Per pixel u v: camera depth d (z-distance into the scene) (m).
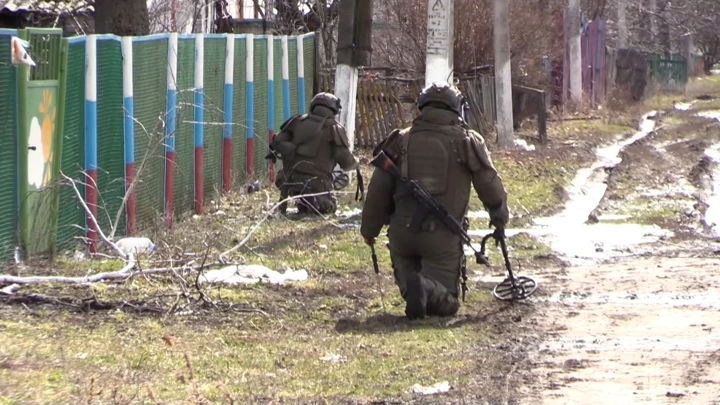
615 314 14.68
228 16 40.81
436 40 27.84
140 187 20.16
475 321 14.26
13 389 9.91
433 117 14.12
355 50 26.98
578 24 54.69
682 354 12.30
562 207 26.67
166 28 39.59
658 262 19.33
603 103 59.91
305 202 22.52
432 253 14.26
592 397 10.52
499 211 14.38
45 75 16.64
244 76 26.58
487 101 39.69
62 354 11.29
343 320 14.24
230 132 25.22
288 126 22.73
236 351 12.39
